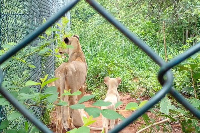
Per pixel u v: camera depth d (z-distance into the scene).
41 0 5.76
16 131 1.96
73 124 5.59
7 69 2.78
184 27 11.55
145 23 12.77
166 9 9.83
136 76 8.75
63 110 4.99
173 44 11.60
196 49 0.98
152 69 9.28
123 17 11.77
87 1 1.02
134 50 11.16
